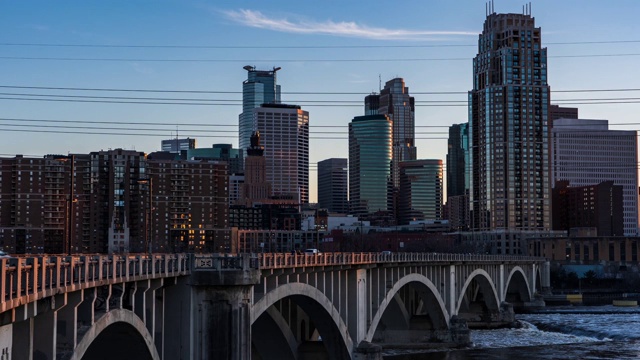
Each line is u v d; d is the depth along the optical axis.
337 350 83.69
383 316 131.75
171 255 51.59
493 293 176.00
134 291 44.22
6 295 29.25
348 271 90.25
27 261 31.27
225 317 54.56
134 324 44.00
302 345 84.38
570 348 132.88
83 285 36.50
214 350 54.28
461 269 149.00
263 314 73.19
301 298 76.19
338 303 86.12
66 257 36.19
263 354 80.31
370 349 89.44
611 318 189.88
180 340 54.03
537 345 137.00
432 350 128.88
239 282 54.66
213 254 57.66
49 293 32.78
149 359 47.88
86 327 38.34
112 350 47.38
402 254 112.62
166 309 54.28
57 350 36.72
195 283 53.94
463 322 135.38
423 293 127.38
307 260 74.38
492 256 176.62
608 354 125.44
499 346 135.12
